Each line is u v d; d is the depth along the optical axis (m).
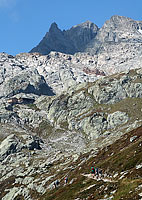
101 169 77.06
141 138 83.19
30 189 123.31
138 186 45.38
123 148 88.25
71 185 79.88
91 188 63.59
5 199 129.00
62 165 145.62
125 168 63.44
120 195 45.81
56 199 74.62
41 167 159.50
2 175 179.25
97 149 134.62
